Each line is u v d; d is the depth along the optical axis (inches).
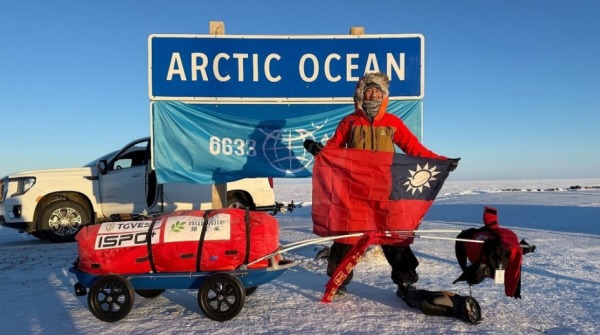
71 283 210.8
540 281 196.2
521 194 1072.2
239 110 267.9
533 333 134.6
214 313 149.6
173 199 361.7
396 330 137.6
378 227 167.6
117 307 164.4
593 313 152.2
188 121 265.4
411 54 267.6
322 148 169.2
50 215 364.8
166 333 139.3
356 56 268.8
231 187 408.2
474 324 142.1
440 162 162.2
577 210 590.9
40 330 144.6
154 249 153.9
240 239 154.5
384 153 164.1
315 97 269.4
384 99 169.3
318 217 171.5
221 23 267.9
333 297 171.9
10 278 226.5
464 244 156.4
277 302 168.2
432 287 186.5
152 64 263.9
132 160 388.8
